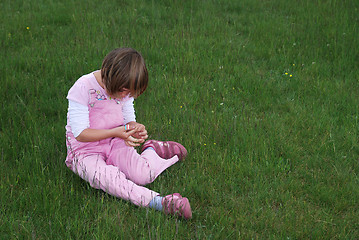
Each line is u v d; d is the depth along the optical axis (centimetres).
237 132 372
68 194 289
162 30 622
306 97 450
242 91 462
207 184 307
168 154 330
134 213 275
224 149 353
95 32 601
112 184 281
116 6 719
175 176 320
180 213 266
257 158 339
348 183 311
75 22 639
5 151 332
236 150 346
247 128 379
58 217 263
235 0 758
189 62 518
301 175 325
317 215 279
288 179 317
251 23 674
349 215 281
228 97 443
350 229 268
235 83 477
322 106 423
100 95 291
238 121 393
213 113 408
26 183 297
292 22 664
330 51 561
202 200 292
